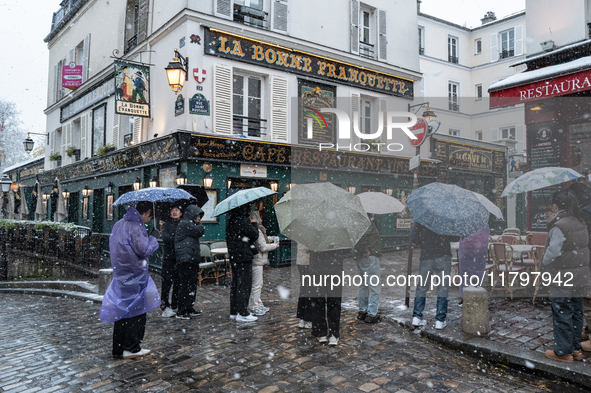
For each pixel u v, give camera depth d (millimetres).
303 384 3234
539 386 3242
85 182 15844
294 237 3801
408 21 13812
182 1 9727
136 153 11336
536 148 7738
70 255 11664
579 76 6238
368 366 3596
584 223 3510
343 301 6297
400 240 9305
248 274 5207
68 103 17375
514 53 19609
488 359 3768
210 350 4039
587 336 3846
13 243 16422
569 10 7527
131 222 3893
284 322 5105
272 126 10703
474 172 8102
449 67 20297
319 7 11680
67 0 17547
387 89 12984
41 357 4008
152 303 3928
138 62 10625
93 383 3305
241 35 10164
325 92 11594
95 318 5852
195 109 9586
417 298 4590
